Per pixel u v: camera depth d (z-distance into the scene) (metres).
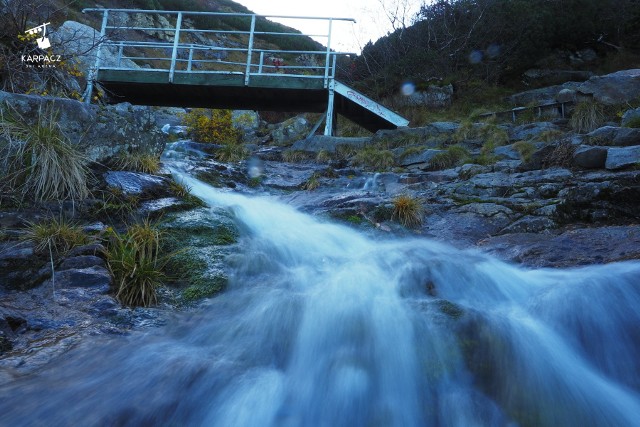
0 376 2.54
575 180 6.56
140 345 2.99
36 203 4.70
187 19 31.64
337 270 4.32
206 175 7.65
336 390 2.74
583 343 3.22
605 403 2.79
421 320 3.16
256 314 3.41
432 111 15.02
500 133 10.29
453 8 17.91
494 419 2.55
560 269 4.37
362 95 11.73
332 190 7.98
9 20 7.80
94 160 5.59
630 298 3.46
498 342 2.97
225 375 2.69
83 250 4.06
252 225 5.60
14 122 4.97
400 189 7.72
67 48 9.38
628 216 5.67
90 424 2.26
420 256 4.49
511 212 6.05
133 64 17.02
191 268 4.15
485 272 4.15
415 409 2.62
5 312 3.18
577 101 11.72
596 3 16.09
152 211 5.05
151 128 6.53
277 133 14.62
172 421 2.39
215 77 11.50
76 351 2.86
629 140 7.53
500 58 16.33
